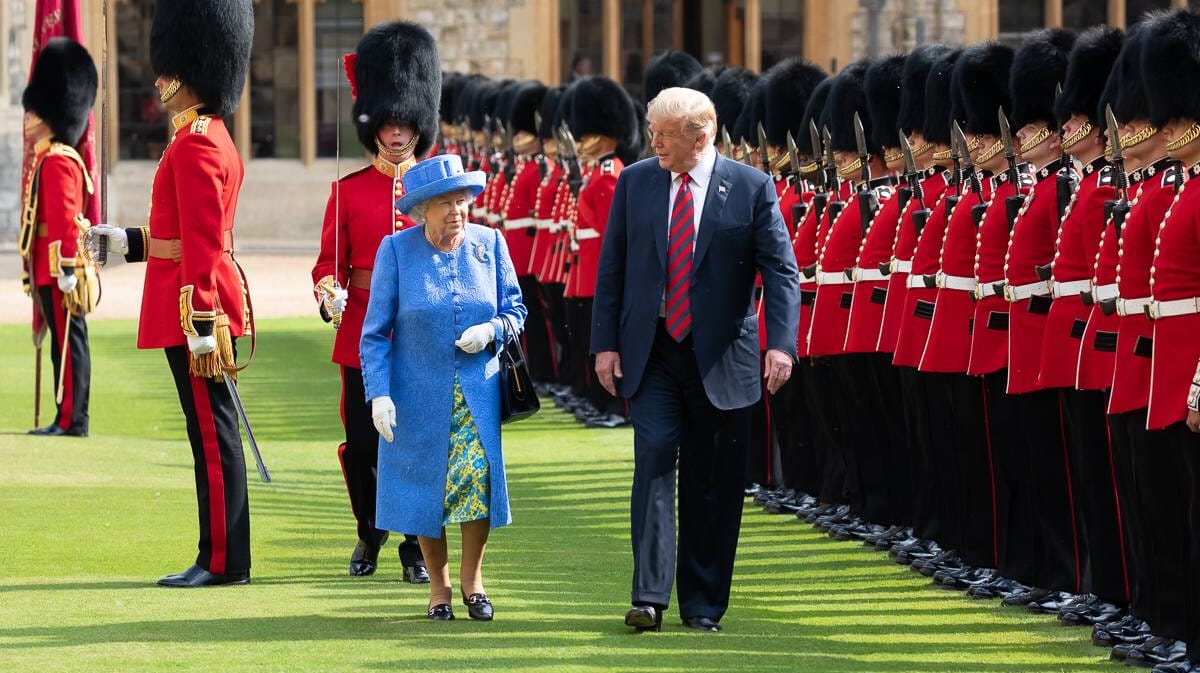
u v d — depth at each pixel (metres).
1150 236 15.01
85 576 18.38
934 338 18.80
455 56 70.25
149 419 31.50
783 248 16.19
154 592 17.61
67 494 23.25
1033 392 17.30
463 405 16.33
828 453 22.12
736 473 16.27
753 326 16.27
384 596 17.58
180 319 17.70
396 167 18.72
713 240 16.08
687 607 16.28
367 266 18.52
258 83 71.31
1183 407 14.41
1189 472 14.58
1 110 68.25
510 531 21.28
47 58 28.62
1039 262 17.36
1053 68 17.66
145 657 14.81
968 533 18.61
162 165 18.02
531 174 36.25
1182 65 14.72
